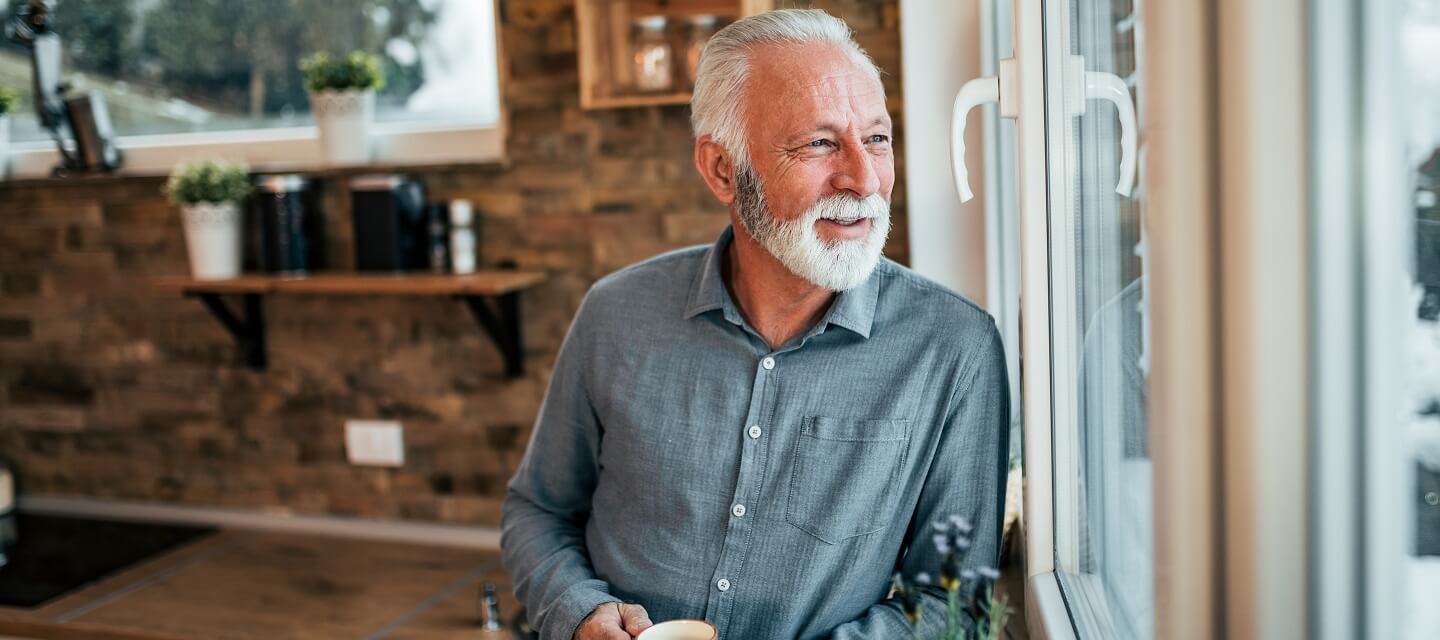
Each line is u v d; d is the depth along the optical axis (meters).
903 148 2.21
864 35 2.21
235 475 2.89
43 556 2.64
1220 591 0.60
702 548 1.33
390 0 2.74
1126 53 0.90
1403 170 0.52
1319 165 0.54
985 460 1.33
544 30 2.52
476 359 2.68
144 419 2.94
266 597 2.37
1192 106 0.58
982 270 2.09
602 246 2.55
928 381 1.32
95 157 2.80
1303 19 0.54
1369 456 0.55
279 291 2.79
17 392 3.04
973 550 1.31
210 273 2.64
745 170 1.28
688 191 2.48
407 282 2.44
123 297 2.90
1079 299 1.20
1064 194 1.21
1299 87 0.55
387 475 2.78
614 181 2.52
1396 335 0.53
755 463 1.32
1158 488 0.62
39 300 2.97
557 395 1.50
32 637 2.25
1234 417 0.57
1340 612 0.56
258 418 2.85
